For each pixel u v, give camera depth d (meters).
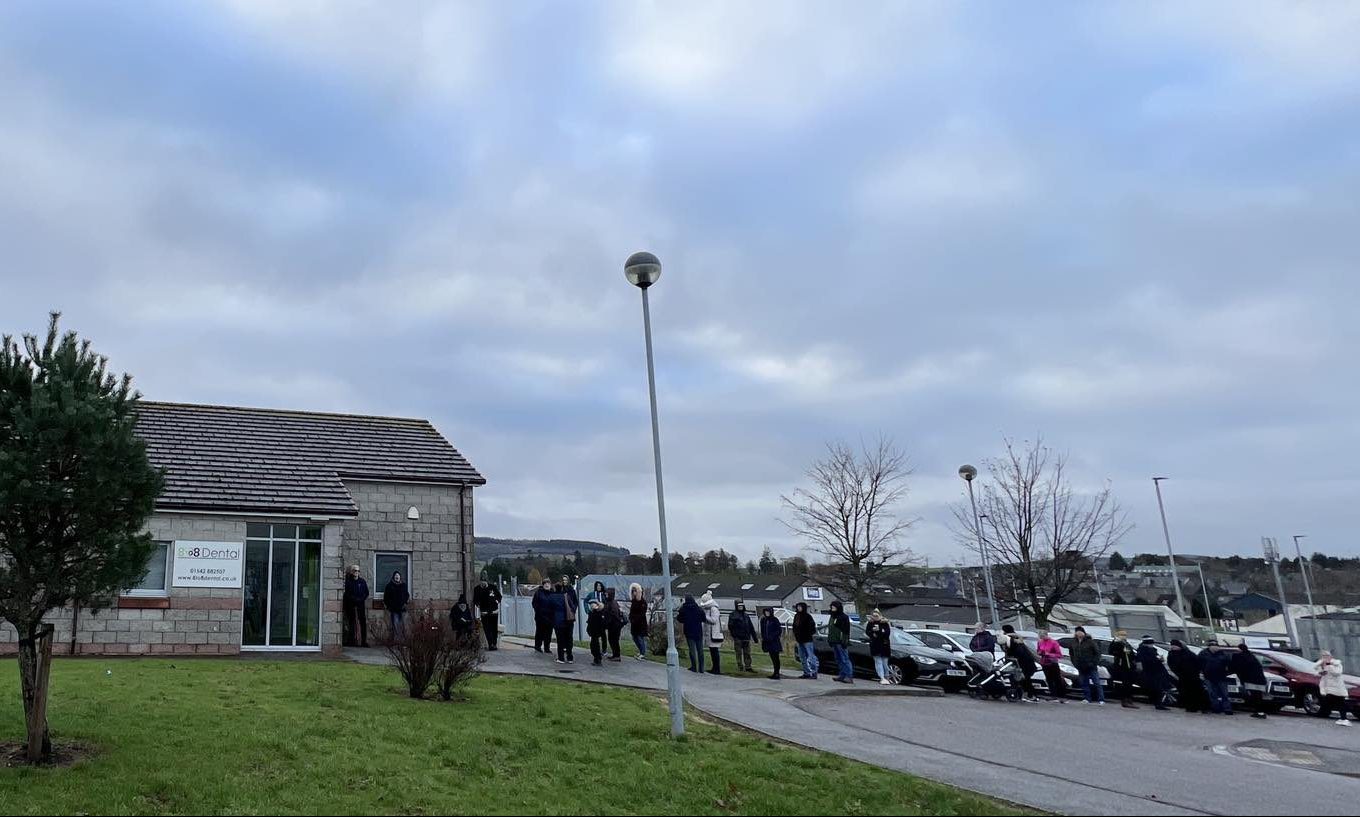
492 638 22.30
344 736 10.81
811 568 52.75
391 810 8.30
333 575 21.14
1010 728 15.10
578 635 32.28
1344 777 11.83
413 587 24.84
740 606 22.19
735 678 19.95
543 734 11.65
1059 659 21.42
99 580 9.59
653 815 8.60
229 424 25.70
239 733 10.62
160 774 8.90
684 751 11.05
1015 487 36.19
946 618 69.31
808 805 8.91
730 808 8.90
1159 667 20.02
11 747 9.77
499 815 8.32
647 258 13.60
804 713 15.04
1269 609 80.81
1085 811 9.18
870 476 40.56
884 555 39.97
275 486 21.78
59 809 7.86
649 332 13.65
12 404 9.54
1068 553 34.50
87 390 10.00
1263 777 11.53
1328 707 20.14
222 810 8.09
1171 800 9.85
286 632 20.78
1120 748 13.46
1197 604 80.38
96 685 13.37
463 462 26.86
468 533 25.81
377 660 19.31
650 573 77.69
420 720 11.99
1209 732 16.00
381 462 25.56
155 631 19.31
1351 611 66.44
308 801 8.40
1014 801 9.55
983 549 33.62
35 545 9.38
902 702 18.23
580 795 9.11
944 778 10.57
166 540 19.89
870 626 21.77
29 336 9.98
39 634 9.52
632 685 17.06
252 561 20.80
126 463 9.78
